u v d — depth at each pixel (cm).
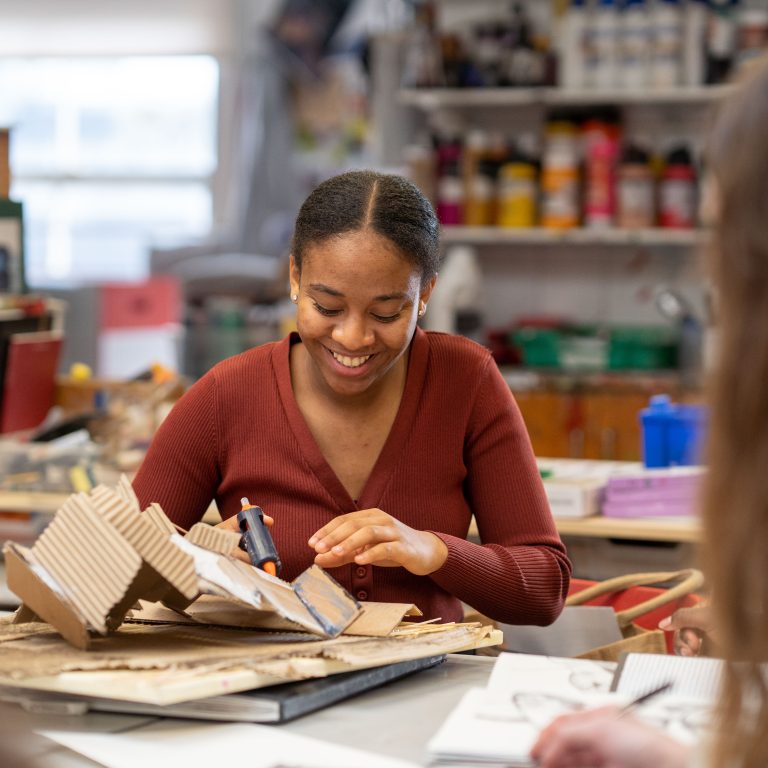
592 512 283
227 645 137
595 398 458
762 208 86
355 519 156
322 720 129
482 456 185
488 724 119
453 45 483
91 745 120
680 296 463
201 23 778
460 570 166
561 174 468
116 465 288
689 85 464
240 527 162
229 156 789
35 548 137
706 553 90
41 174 819
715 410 89
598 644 203
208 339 509
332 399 182
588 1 464
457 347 187
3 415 320
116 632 144
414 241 162
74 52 796
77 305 457
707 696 125
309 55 754
